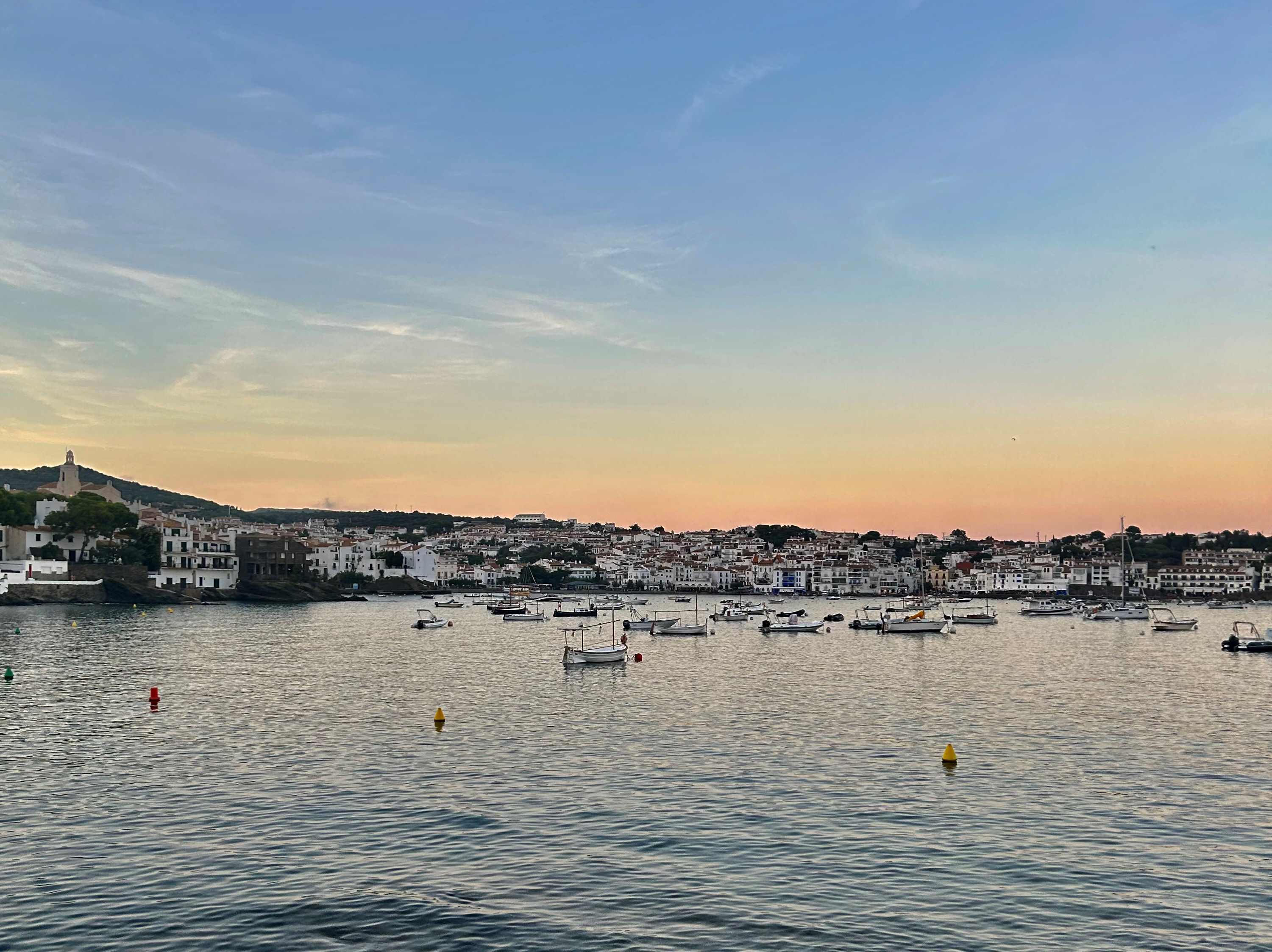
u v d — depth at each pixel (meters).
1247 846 43.91
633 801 50.81
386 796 51.44
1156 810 49.44
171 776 55.44
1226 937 34.47
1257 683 103.75
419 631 180.88
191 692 88.06
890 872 40.75
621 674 110.69
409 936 34.31
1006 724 74.25
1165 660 133.75
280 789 52.56
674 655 138.50
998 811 49.25
